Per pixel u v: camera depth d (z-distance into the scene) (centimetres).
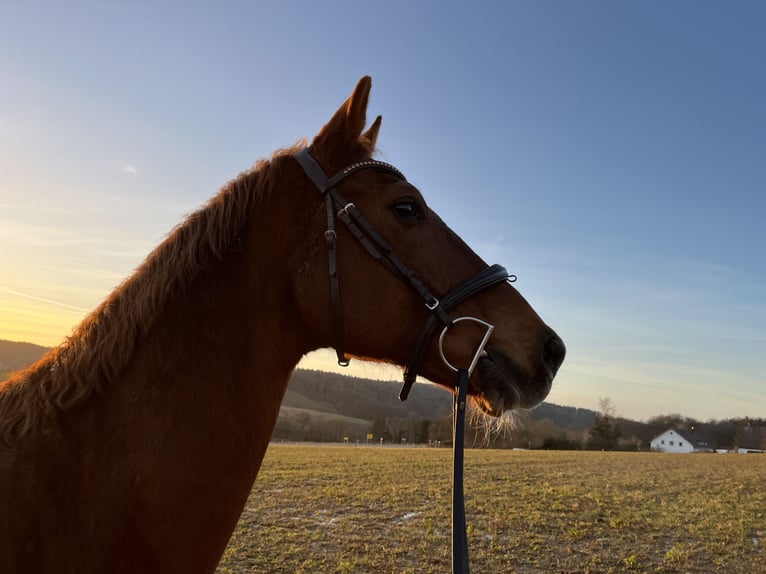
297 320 212
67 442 162
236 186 211
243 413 188
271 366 203
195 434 175
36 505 151
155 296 184
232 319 194
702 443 8925
